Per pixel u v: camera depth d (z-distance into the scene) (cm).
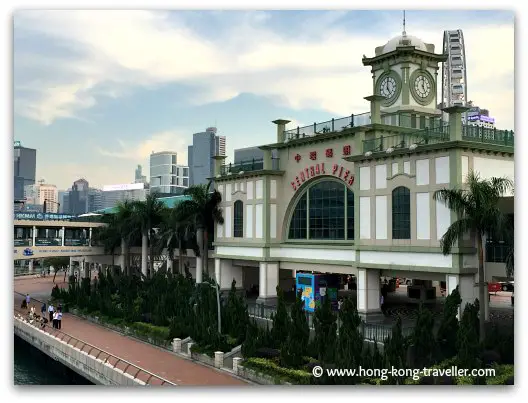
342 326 2609
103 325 4319
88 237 6888
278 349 2814
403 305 4191
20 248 5675
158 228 5994
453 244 2892
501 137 3231
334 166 3925
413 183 3155
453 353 2530
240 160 4844
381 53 4322
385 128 3597
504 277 3030
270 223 4475
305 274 4075
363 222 3478
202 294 3775
